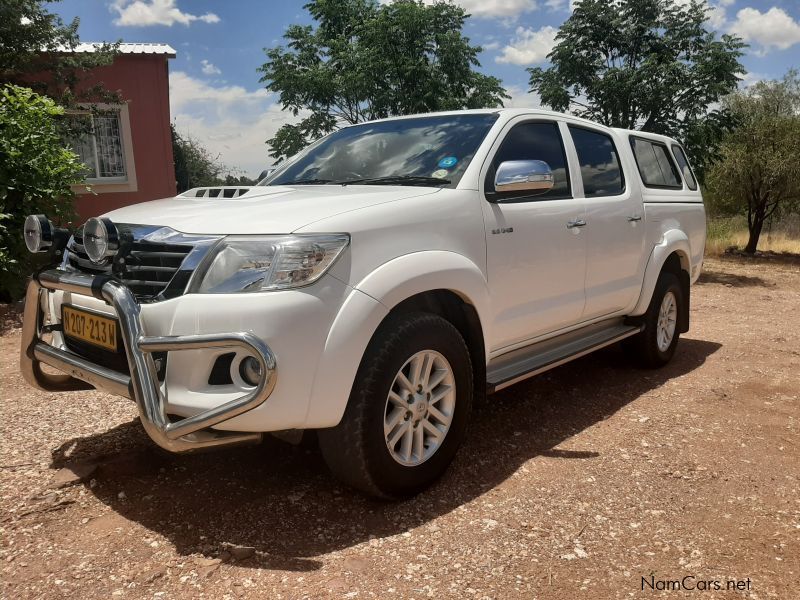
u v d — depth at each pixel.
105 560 2.49
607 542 2.67
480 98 11.36
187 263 2.57
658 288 5.13
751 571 2.48
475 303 3.20
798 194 16.19
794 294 10.95
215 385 2.56
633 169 4.95
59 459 3.38
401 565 2.48
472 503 2.98
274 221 2.67
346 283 2.67
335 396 2.60
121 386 2.66
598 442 3.75
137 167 13.31
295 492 3.04
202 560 2.48
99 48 12.12
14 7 10.48
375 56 10.56
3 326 6.63
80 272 2.99
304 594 2.29
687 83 11.56
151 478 3.18
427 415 3.04
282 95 11.20
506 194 3.47
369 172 3.76
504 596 2.30
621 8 11.91
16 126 7.35
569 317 4.14
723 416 4.23
